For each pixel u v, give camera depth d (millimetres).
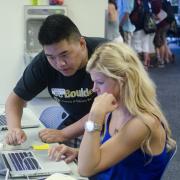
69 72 2135
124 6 7633
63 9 3678
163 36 9273
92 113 1724
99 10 3863
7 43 3727
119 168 1802
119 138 1749
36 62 2373
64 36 1994
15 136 2162
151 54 8953
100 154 1722
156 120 1771
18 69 3785
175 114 5527
